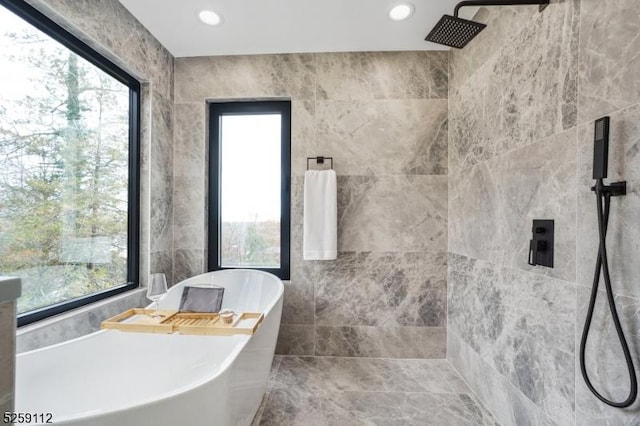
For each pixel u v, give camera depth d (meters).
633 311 0.82
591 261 0.95
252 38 1.92
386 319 2.08
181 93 2.15
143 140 1.91
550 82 1.12
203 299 1.51
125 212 1.83
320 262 2.10
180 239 2.16
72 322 1.34
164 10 1.66
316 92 2.10
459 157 1.90
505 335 1.40
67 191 1.43
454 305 1.96
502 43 1.44
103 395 1.15
